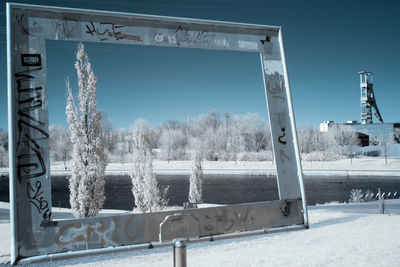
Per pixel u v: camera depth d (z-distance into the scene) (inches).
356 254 230.1
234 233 101.2
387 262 201.6
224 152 2721.5
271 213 107.8
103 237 89.6
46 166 86.7
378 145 2513.5
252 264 217.0
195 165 711.7
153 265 245.0
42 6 92.7
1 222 588.1
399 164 2126.0
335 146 2583.7
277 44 119.8
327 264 203.0
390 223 422.9
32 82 88.7
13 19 89.6
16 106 86.2
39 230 84.5
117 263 271.7
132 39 103.0
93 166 416.5
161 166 2496.3
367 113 2839.6
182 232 95.7
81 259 295.1
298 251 258.1
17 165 84.2
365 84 2851.9
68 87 420.2
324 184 1530.5
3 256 302.2
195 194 711.1
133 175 599.8
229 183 1627.7
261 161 2554.1
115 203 1106.1
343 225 431.5
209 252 293.1
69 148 2797.7
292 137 115.0
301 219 111.3
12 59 87.3
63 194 1342.3
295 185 112.8
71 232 87.4
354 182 1593.3
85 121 420.8
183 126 3107.8
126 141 2942.9
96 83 428.5
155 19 105.7
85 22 98.3
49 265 271.0
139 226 92.7
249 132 2810.0
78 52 421.4
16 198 83.1
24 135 85.8
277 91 116.2
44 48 92.0
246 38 116.0
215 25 112.6
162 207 601.6
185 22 109.2
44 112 88.6
